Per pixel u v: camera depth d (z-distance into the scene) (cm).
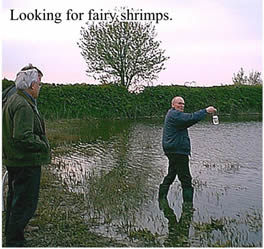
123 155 1360
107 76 3519
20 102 548
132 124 2562
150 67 3475
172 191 898
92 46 3466
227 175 1059
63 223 677
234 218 716
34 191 580
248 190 907
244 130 2145
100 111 3089
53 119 2834
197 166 1173
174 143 838
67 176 1037
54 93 2980
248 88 3534
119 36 3450
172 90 3384
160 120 2916
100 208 771
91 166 1173
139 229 648
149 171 1102
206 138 1809
